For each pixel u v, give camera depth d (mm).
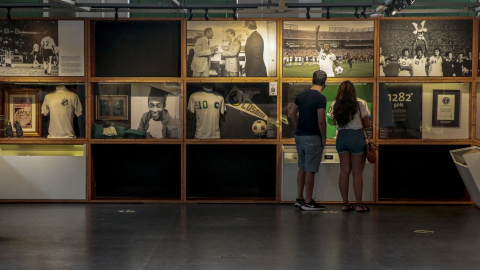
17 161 8312
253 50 8305
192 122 8414
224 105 8383
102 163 8711
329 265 4922
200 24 8312
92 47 8484
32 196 8336
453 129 8352
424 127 8352
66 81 8383
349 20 8273
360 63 8281
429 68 8281
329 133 8344
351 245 5672
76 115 8438
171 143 8391
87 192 8367
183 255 5258
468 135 8359
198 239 5930
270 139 8336
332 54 8281
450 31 8258
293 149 8281
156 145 8688
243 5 7738
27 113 8492
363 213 7508
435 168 8625
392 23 8266
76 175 8359
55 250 5445
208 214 7402
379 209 7836
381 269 4805
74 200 8359
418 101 8336
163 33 8539
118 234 6172
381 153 8609
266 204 8258
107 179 8727
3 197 8305
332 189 8219
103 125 8453
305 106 7656
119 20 8383
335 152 8250
